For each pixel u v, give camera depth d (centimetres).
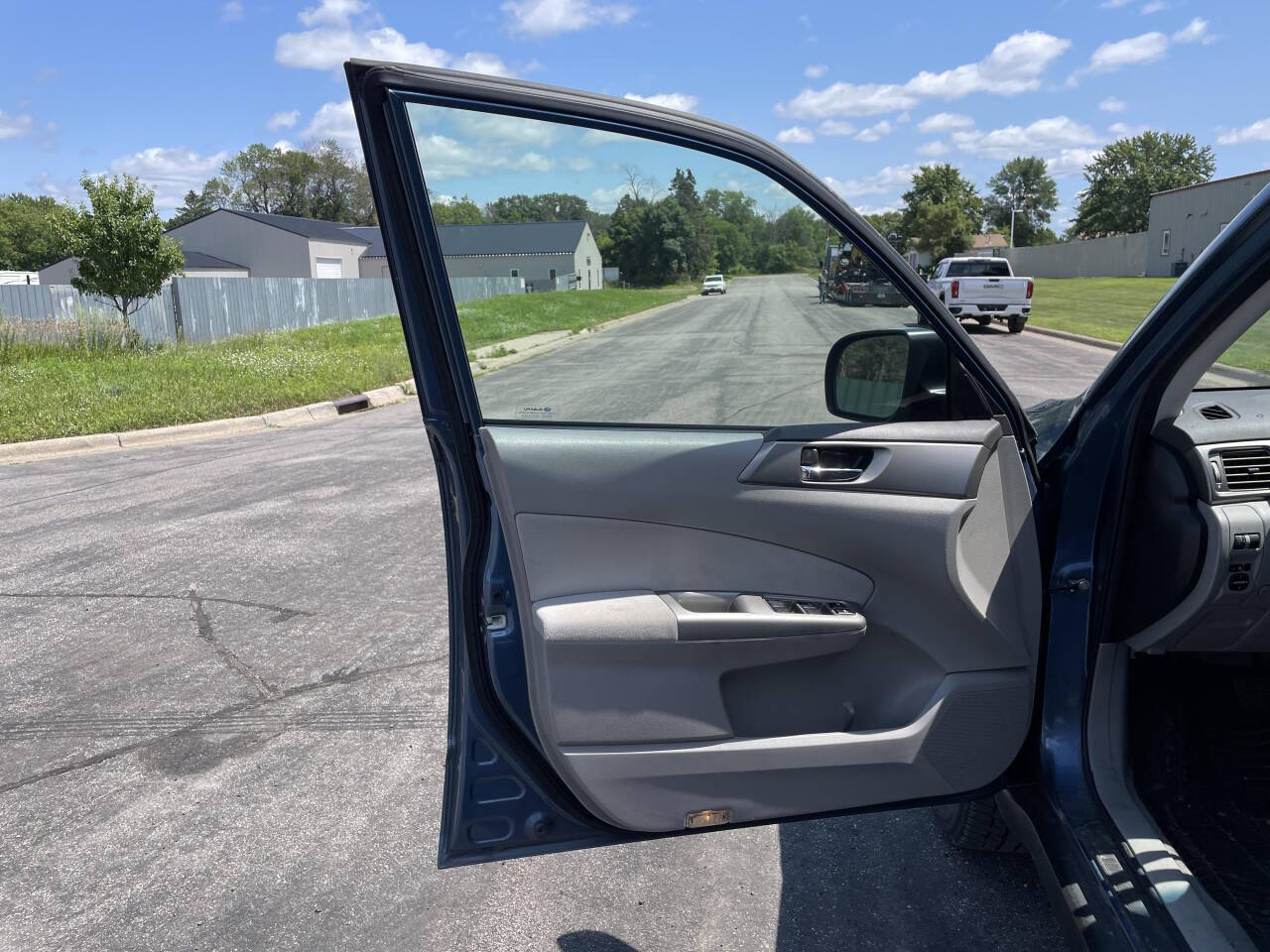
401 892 264
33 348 1688
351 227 6606
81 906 262
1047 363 1439
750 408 186
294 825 298
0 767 339
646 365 182
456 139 164
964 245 6381
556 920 251
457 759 182
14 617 487
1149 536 194
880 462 187
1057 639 196
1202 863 200
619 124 169
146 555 589
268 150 9419
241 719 371
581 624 174
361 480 796
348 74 158
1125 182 5938
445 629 456
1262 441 193
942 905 250
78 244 2052
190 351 1845
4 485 830
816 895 257
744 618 179
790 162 178
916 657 192
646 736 178
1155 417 193
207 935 248
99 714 377
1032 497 198
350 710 375
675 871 271
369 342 1986
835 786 187
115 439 1043
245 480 815
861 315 185
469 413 175
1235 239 171
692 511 183
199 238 5541
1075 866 176
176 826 299
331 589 516
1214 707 247
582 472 178
